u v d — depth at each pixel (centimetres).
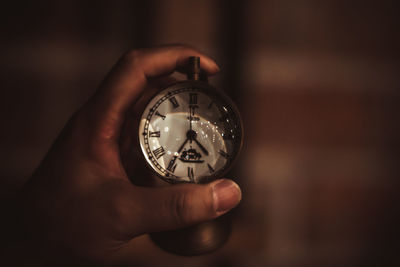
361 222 33
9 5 31
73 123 28
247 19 32
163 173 27
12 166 33
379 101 33
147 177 31
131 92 29
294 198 33
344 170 33
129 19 32
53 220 27
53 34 32
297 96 32
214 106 27
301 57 32
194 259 32
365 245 33
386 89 32
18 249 27
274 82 32
